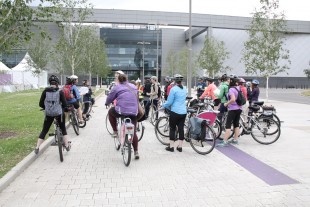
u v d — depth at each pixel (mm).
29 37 8719
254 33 24250
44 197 4867
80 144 8734
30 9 8430
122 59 78750
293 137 9727
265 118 8688
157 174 6004
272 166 6559
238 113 8312
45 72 50188
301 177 5852
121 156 7391
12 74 40344
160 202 4676
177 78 7609
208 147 7590
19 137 9047
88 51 35500
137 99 6945
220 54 42188
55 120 7141
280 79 73250
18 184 5438
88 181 5602
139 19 69625
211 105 10711
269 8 23922
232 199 4793
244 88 9172
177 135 8086
